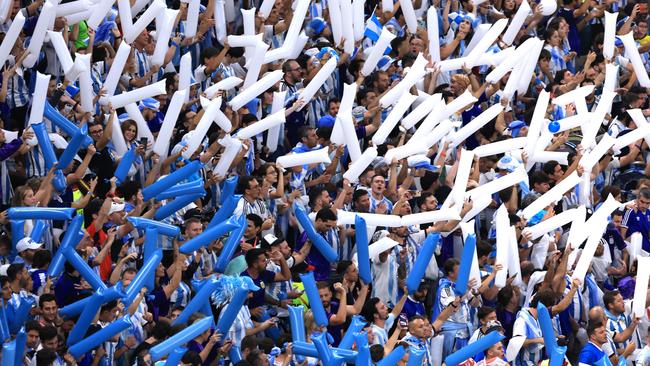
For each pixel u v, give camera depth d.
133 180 51.56
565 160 59.16
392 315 51.09
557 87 65.81
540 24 71.62
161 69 58.06
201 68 58.53
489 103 63.69
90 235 48.41
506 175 56.12
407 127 57.06
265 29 61.94
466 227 53.38
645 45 71.31
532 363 51.91
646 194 59.47
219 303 48.31
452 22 66.44
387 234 53.28
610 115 66.44
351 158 55.09
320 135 56.59
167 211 50.69
